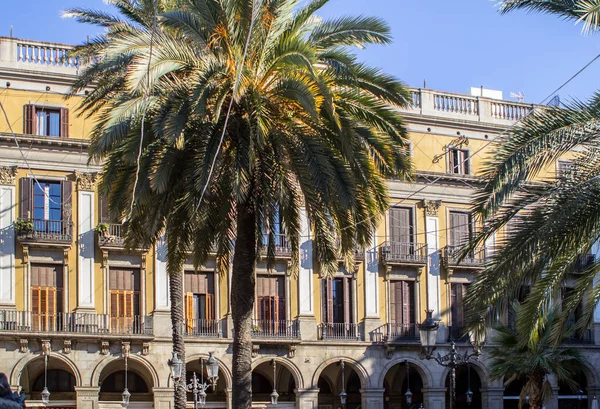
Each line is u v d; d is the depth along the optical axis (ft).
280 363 167.73
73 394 158.92
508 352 134.10
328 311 170.09
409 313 175.52
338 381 179.11
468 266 177.27
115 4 114.32
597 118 65.92
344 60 85.71
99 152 81.82
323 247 92.32
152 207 85.10
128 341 154.81
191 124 82.38
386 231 175.01
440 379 175.42
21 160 153.48
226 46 83.46
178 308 122.11
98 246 155.84
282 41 81.76
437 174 177.37
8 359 148.36
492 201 64.85
